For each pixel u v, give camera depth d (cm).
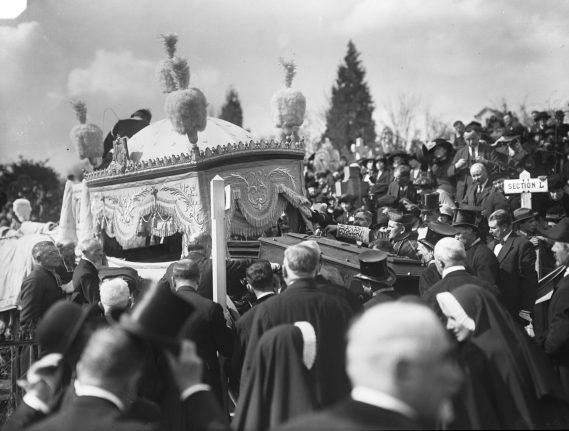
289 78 1084
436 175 1248
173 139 1019
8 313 1025
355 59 4647
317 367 467
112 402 313
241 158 953
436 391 268
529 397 434
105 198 1041
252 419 443
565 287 573
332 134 3984
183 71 938
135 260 1064
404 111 3084
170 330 330
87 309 411
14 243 1074
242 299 804
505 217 748
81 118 1151
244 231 953
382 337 267
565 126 1415
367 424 260
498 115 1750
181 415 552
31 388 381
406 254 865
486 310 458
